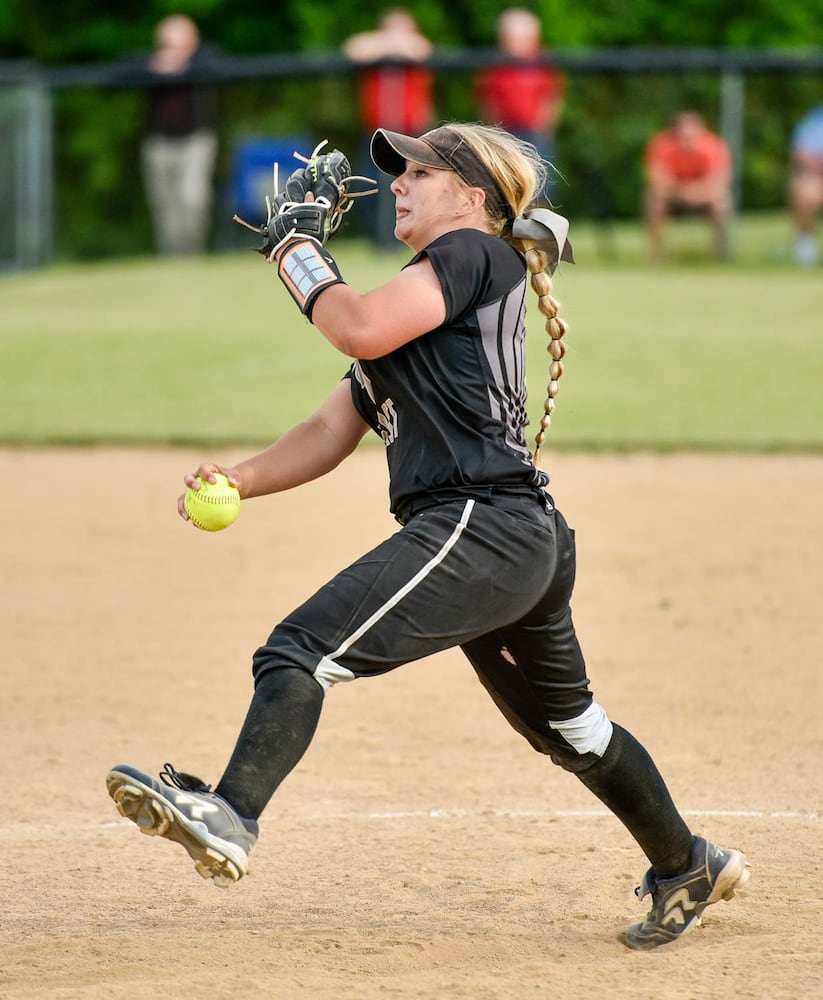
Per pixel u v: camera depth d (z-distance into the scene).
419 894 15.58
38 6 105.88
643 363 53.03
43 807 18.95
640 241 85.25
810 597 29.09
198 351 56.69
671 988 12.79
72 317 64.50
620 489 37.75
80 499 37.31
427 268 12.54
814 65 80.88
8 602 29.00
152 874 16.36
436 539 12.45
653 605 28.53
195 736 21.89
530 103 76.06
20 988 12.69
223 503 13.32
